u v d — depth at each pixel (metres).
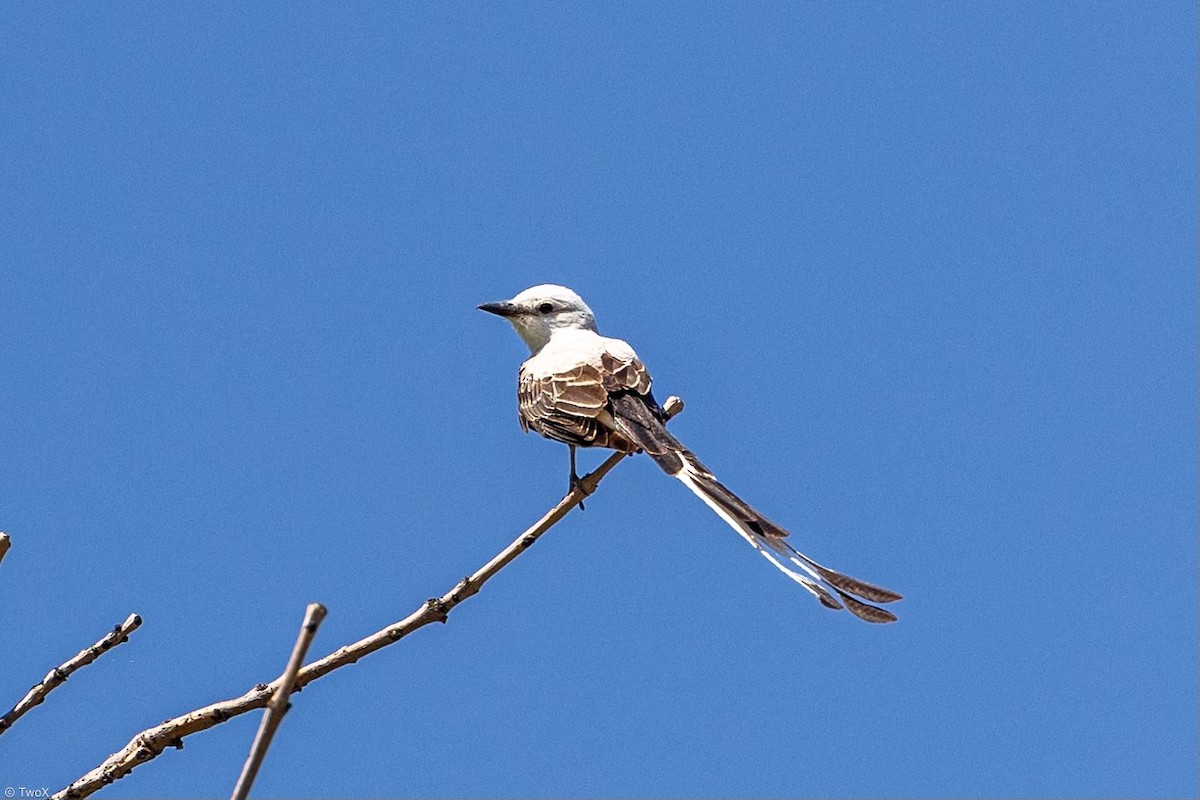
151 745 7.98
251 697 8.16
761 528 10.50
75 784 7.89
